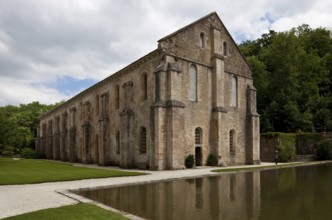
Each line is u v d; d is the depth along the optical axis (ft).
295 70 184.75
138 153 111.96
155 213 36.76
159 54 105.09
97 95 154.51
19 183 62.59
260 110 187.42
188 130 106.32
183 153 99.60
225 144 114.83
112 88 137.18
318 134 158.51
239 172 88.99
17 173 84.17
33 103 375.86
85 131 156.97
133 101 118.01
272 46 190.19
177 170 95.14
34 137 305.73
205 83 113.80
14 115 328.70
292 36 185.88
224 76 122.21
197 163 110.73
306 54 192.54
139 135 112.47
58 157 210.18
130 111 117.70
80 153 172.45
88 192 52.54
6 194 48.96
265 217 34.50
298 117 170.91
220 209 38.63
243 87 131.23
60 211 35.35
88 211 35.27
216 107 113.39
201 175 76.54
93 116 157.17
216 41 118.21
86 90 163.63
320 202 42.80
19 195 47.85
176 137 97.81
